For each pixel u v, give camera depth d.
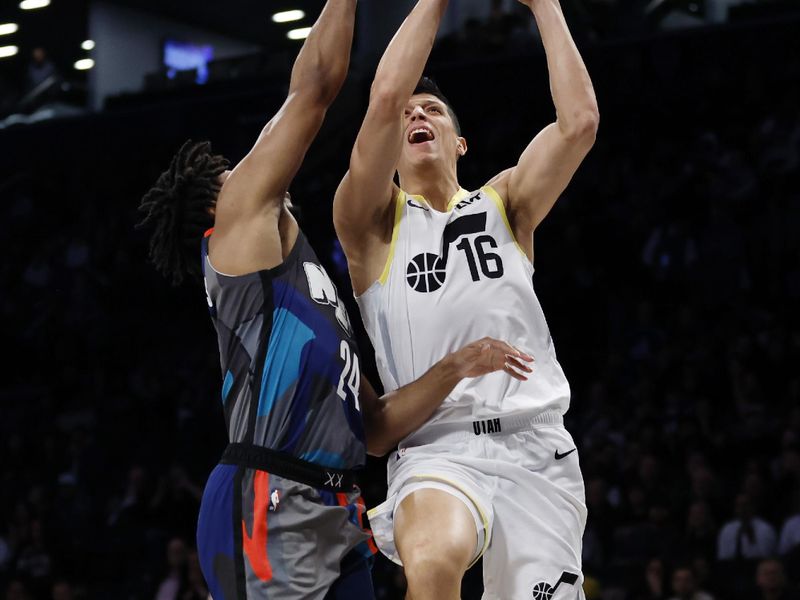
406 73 3.48
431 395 3.46
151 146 16.88
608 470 9.45
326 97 3.24
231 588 3.04
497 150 14.67
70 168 17.39
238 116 16.31
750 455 9.63
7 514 12.38
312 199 14.82
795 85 13.98
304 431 3.13
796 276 11.94
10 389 15.32
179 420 12.83
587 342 12.32
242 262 3.18
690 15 15.23
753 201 12.73
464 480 3.43
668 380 10.85
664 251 12.45
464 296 3.58
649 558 8.53
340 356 3.22
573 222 13.47
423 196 3.82
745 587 7.99
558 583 3.47
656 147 14.11
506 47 15.21
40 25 20.12
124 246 16.20
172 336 14.89
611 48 14.79
